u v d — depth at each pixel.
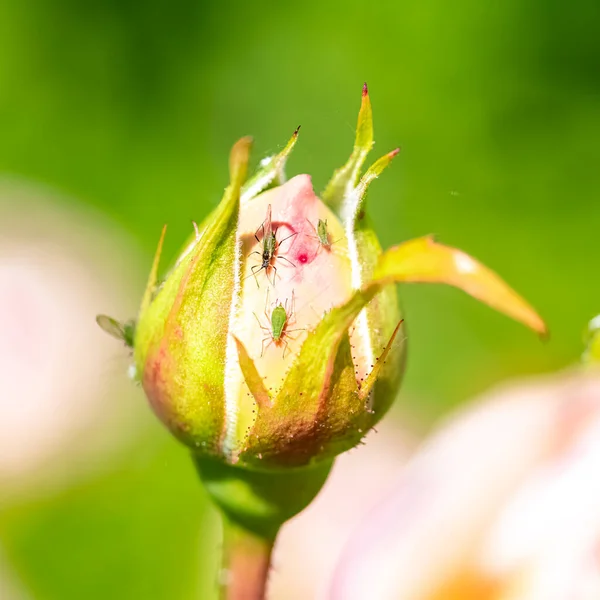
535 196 0.71
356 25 0.74
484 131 0.72
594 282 0.68
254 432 0.21
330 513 0.33
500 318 0.61
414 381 0.58
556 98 0.74
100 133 0.73
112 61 0.73
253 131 0.71
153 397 0.21
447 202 0.71
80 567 0.44
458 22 0.74
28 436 0.40
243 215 0.21
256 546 0.22
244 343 0.21
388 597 0.21
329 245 0.21
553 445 0.22
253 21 0.74
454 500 0.22
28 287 0.40
